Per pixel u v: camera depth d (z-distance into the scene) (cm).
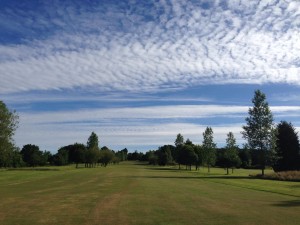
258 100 8419
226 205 2480
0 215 2066
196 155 13300
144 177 6594
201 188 4041
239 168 15100
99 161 17938
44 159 18912
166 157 18812
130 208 2327
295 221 1844
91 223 1794
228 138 10119
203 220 1869
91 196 3100
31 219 1923
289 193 3378
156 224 1758
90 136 16862
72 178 6238
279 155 9550
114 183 4878
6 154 8700
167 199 2861
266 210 2228
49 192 3503
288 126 9706
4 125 8375
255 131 8325
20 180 5672
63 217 1981
